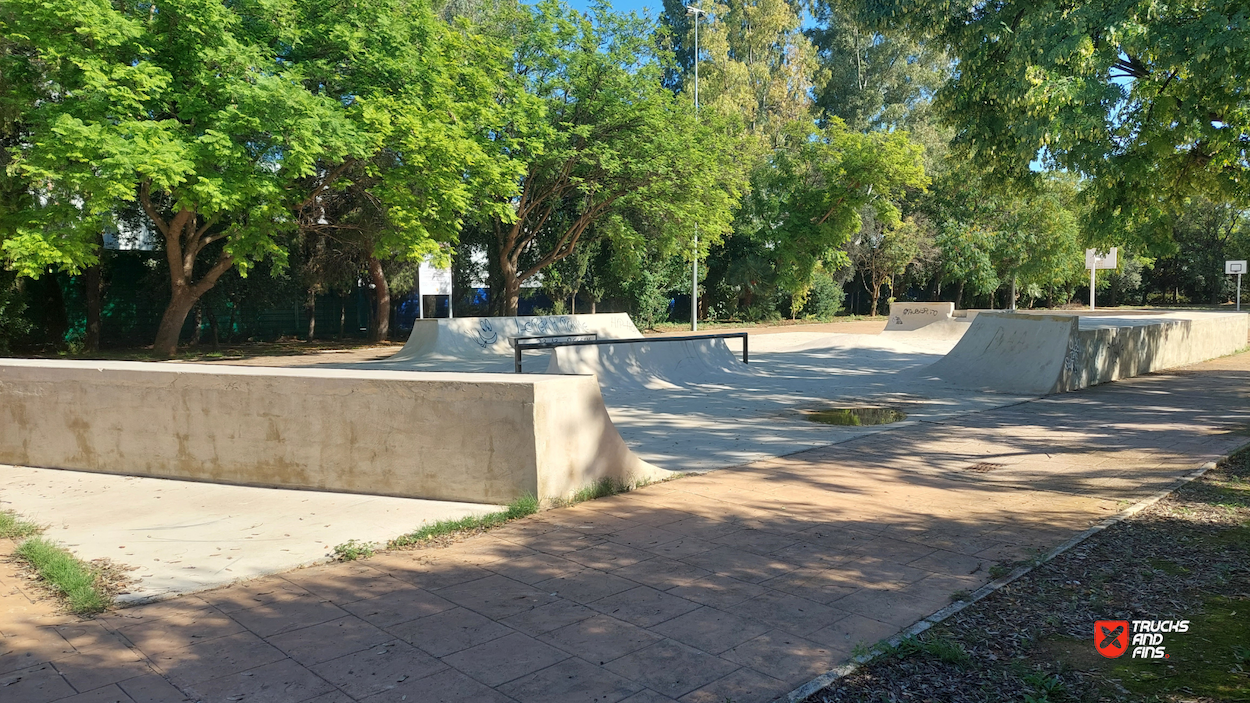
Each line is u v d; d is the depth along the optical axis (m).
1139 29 9.92
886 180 33.59
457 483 6.13
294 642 3.59
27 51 17.70
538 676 3.26
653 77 25.16
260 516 5.77
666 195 25.42
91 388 7.47
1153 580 4.40
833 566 4.69
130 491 6.65
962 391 13.41
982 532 5.41
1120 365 15.14
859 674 3.27
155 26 16.53
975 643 3.60
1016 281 40.75
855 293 47.78
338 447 6.50
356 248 26.22
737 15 47.00
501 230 27.98
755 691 3.12
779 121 44.66
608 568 4.64
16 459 7.93
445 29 20.84
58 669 3.31
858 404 11.98
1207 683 3.13
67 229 16.53
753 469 7.48
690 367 16.19
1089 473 7.27
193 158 15.73
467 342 21.86
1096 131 10.58
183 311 20.91
